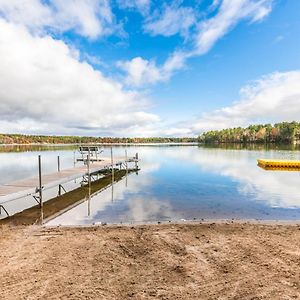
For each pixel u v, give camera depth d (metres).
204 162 33.75
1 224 9.54
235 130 141.62
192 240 7.49
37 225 9.33
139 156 46.38
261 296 4.64
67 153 56.53
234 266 5.82
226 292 4.81
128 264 6.01
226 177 21.23
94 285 5.11
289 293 4.73
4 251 6.80
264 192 15.38
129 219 10.28
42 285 5.11
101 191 16.20
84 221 10.05
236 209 11.71
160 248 6.93
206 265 5.91
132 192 15.78
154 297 4.69
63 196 14.75
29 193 11.67
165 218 10.38
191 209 11.76
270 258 6.19
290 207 12.04
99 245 7.15
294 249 6.72
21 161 36.81
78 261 6.17
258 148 71.19
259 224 9.06
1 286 5.09
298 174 22.59
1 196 10.39
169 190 16.25
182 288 4.98
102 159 30.66
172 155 48.09
